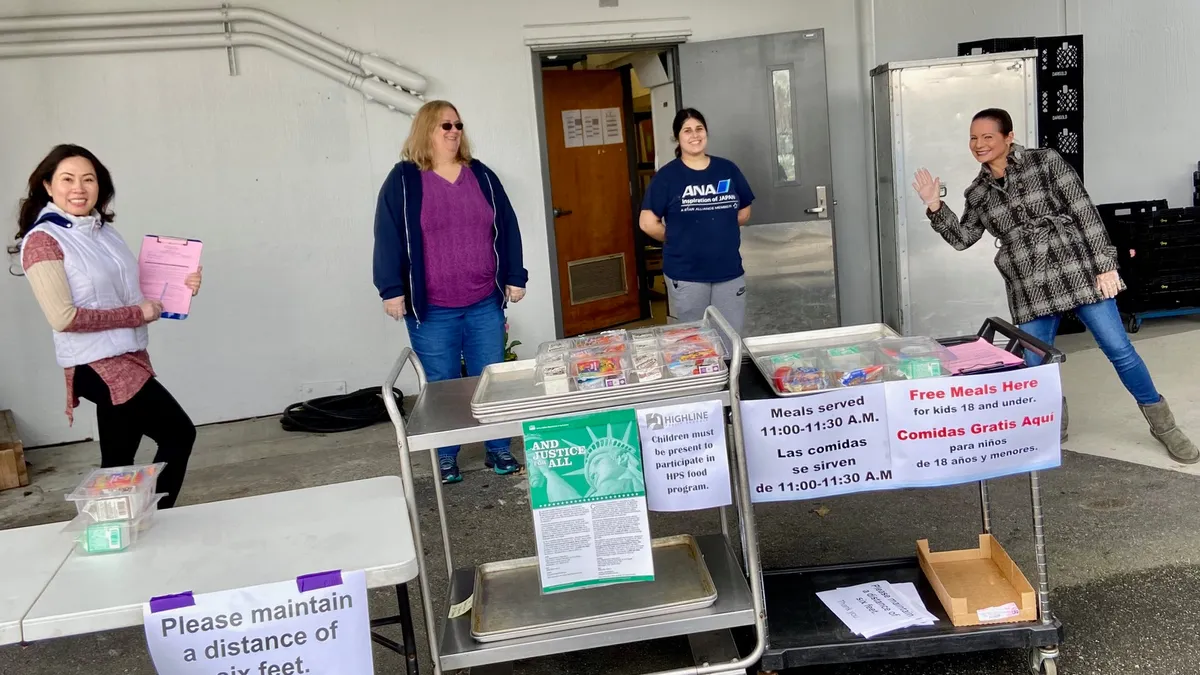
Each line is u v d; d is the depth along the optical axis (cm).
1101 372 512
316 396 572
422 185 381
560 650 226
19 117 510
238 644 174
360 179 560
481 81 571
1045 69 585
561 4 577
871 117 629
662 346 237
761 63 581
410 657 209
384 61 541
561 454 219
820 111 581
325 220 559
